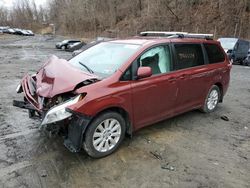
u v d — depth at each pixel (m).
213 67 5.60
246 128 5.27
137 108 4.08
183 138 4.58
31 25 101.12
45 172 3.39
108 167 3.57
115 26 55.56
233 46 18.41
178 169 3.61
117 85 3.75
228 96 7.96
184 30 37.09
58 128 3.54
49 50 28.78
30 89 4.11
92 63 4.34
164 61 4.51
